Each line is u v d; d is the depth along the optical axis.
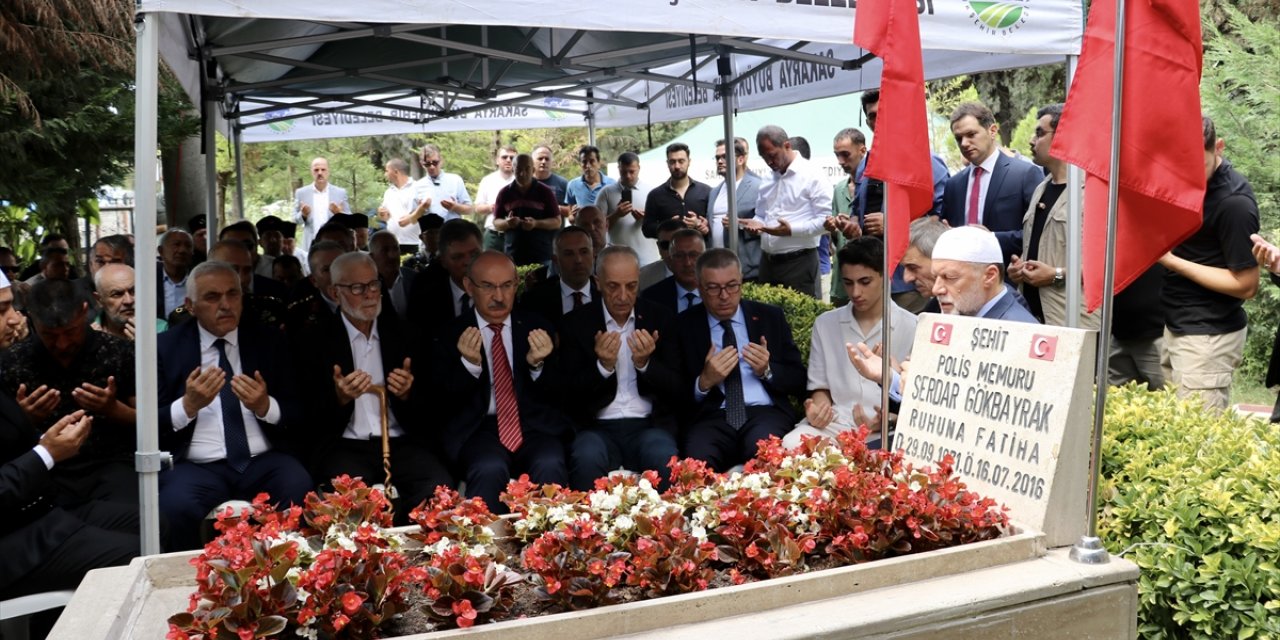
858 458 3.02
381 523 2.79
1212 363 5.38
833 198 9.44
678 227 8.48
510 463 4.74
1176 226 2.91
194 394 4.35
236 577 2.16
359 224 9.50
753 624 2.27
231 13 3.49
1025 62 6.77
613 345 4.86
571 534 2.48
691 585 2.43
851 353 4.14
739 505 2.73
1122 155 2.89
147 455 3.59
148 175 3.53
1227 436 3.71
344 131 12.22
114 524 4.09
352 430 4.80
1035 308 6.04
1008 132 17.47
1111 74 2.94
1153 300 5.74
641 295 6.27
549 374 4.94
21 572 3.71
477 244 6.59
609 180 11.84
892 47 3.24
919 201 3.36
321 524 2.67
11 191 9.30
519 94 12.02
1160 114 2.86
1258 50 11.05
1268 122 10.41
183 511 4.26
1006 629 2.42
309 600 2.15
